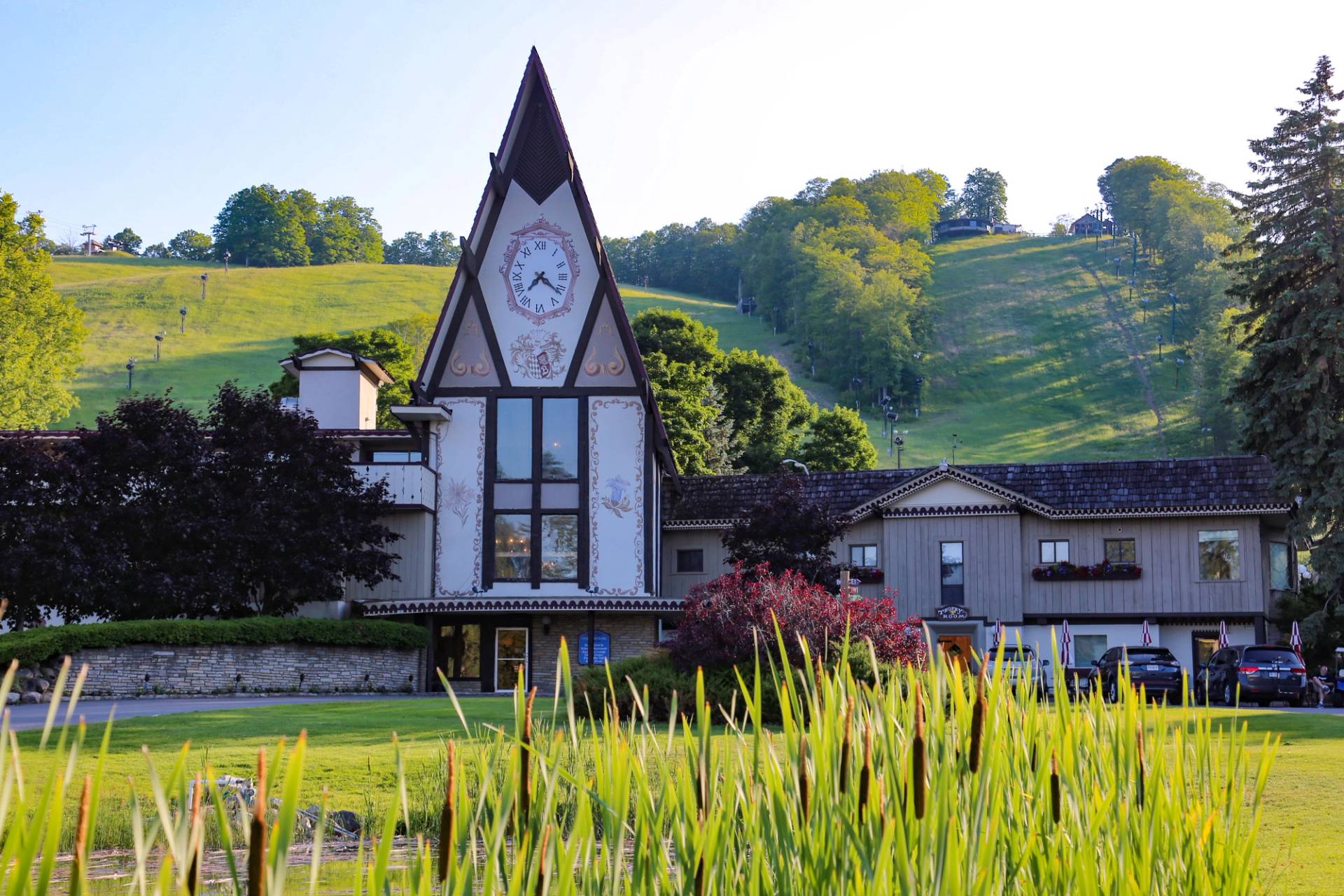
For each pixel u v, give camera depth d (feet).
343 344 272.92
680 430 220.84
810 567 126.52
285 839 9.27
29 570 110.01
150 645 105.70
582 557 134.72
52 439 123.03
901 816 14.26
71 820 43.78
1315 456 137.18
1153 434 467.93
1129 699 17.92
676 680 78.18
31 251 272.10
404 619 131.13
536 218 139.03
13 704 93.20
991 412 510.99
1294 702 112.98
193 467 118.21
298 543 119.75
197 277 541.75
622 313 136.56
